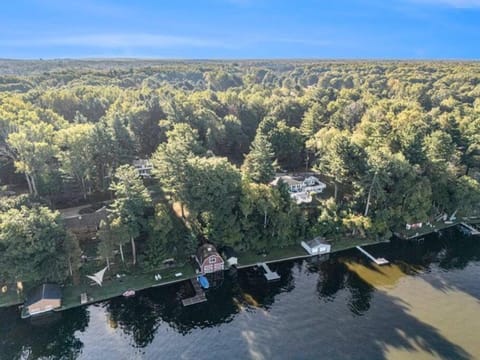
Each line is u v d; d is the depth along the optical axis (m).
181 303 47.81
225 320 45.03
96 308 46.19
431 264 59.12
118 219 50.34
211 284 52.12
